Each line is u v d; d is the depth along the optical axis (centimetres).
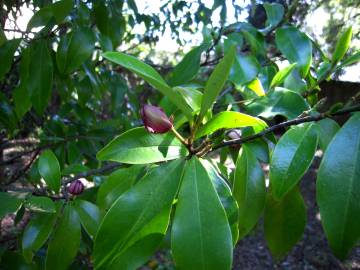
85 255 47
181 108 20
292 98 28
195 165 20
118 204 20
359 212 17
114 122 54
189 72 38
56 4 33
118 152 21
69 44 36
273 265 121
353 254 127
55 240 27
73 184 30
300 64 31
